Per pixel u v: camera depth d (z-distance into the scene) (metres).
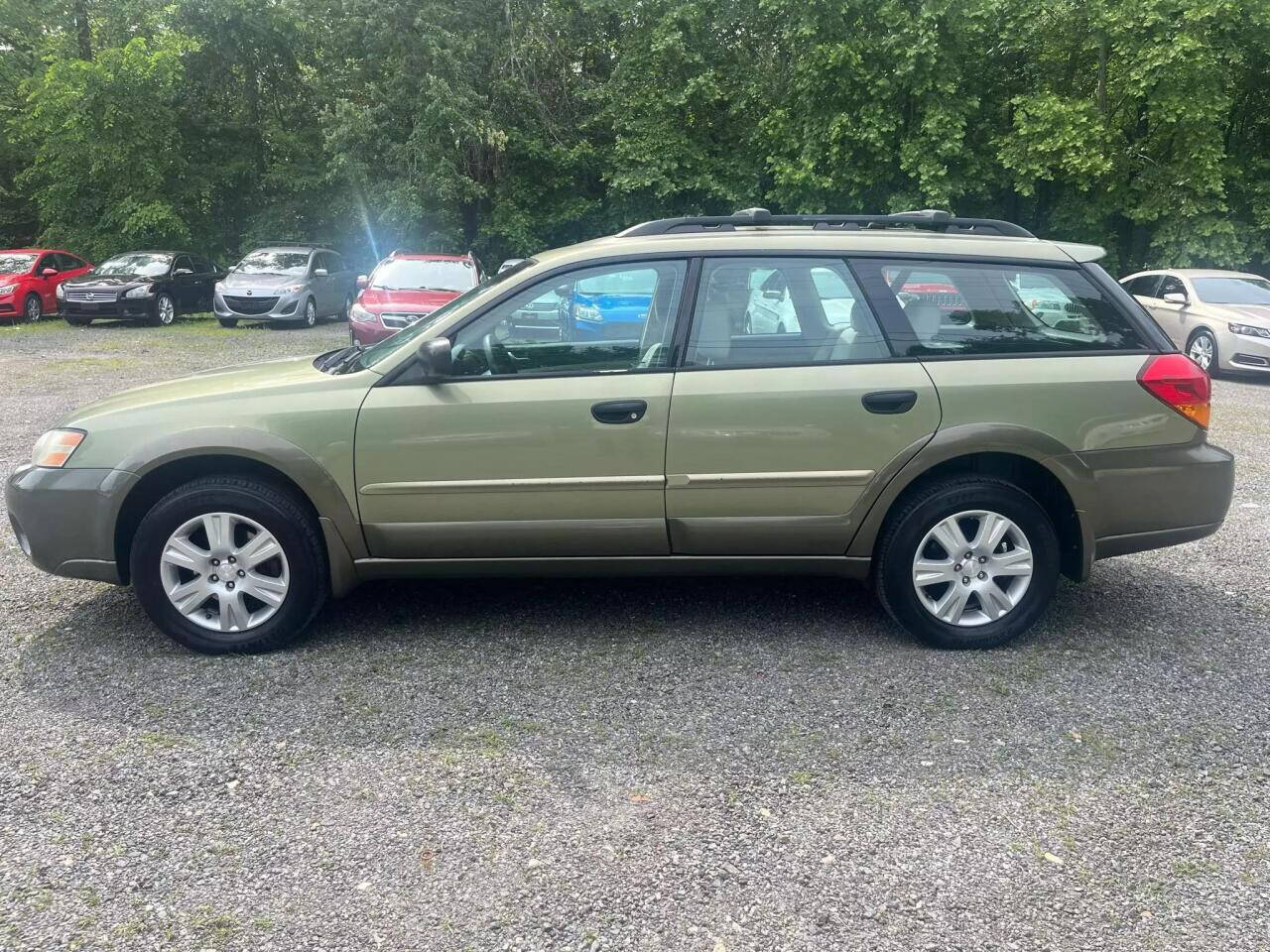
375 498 3.82
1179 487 3.95
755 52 23.56
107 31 23.88
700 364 3.85
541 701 3.52
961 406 3.83
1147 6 18.42
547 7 23.73
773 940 2.28
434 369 3.71
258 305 18.41
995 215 23.14
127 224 23.34
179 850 2.62
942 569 3.93
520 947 2.26
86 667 3.78
